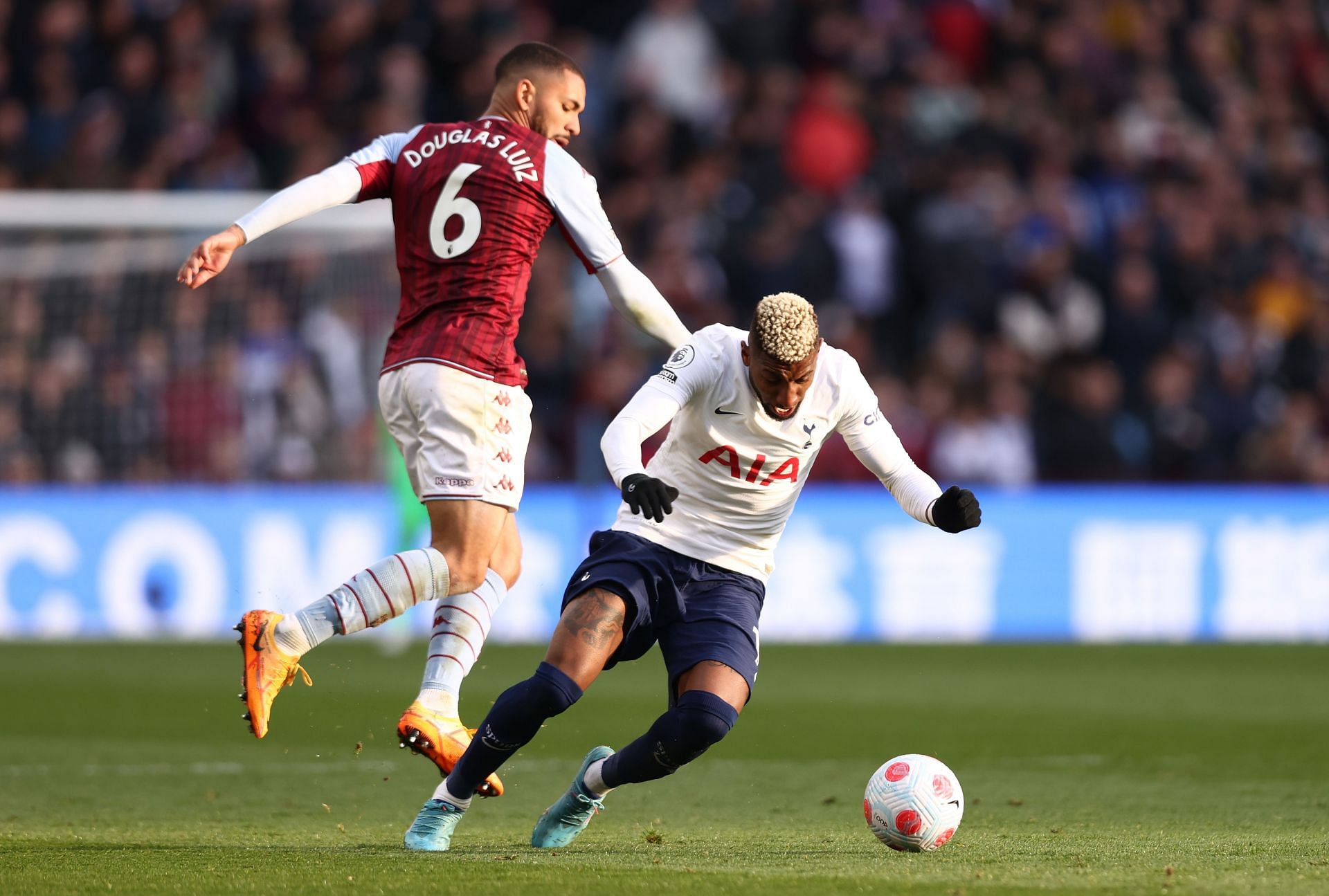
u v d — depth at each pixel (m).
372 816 20.58
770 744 28.50
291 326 48.19
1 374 47.66
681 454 16.70
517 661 40.50
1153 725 31.06
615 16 61.06
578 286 52.03
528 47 17.48
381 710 32.53
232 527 46.03
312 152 55.31
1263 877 14.56
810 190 56.50
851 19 60.97
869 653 44.84
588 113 59.12
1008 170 58.22
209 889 13.80
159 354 48.19
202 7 57.03
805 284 52.75
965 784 23.77
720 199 55.50
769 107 57.38
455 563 16.47
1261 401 54.78
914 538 48.72
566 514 47.41
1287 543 50.31
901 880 14.26
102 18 57.09
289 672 16.06
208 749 27.91
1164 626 49.69
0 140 55.81
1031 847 17.11
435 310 16.66
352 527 46.44
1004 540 49.06
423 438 16.62
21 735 29.42
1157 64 63.81
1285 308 57.28
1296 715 32.62
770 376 15.72
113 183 53.88
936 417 51.00
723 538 16.72
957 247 54.97
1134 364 54.72
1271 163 63.03
